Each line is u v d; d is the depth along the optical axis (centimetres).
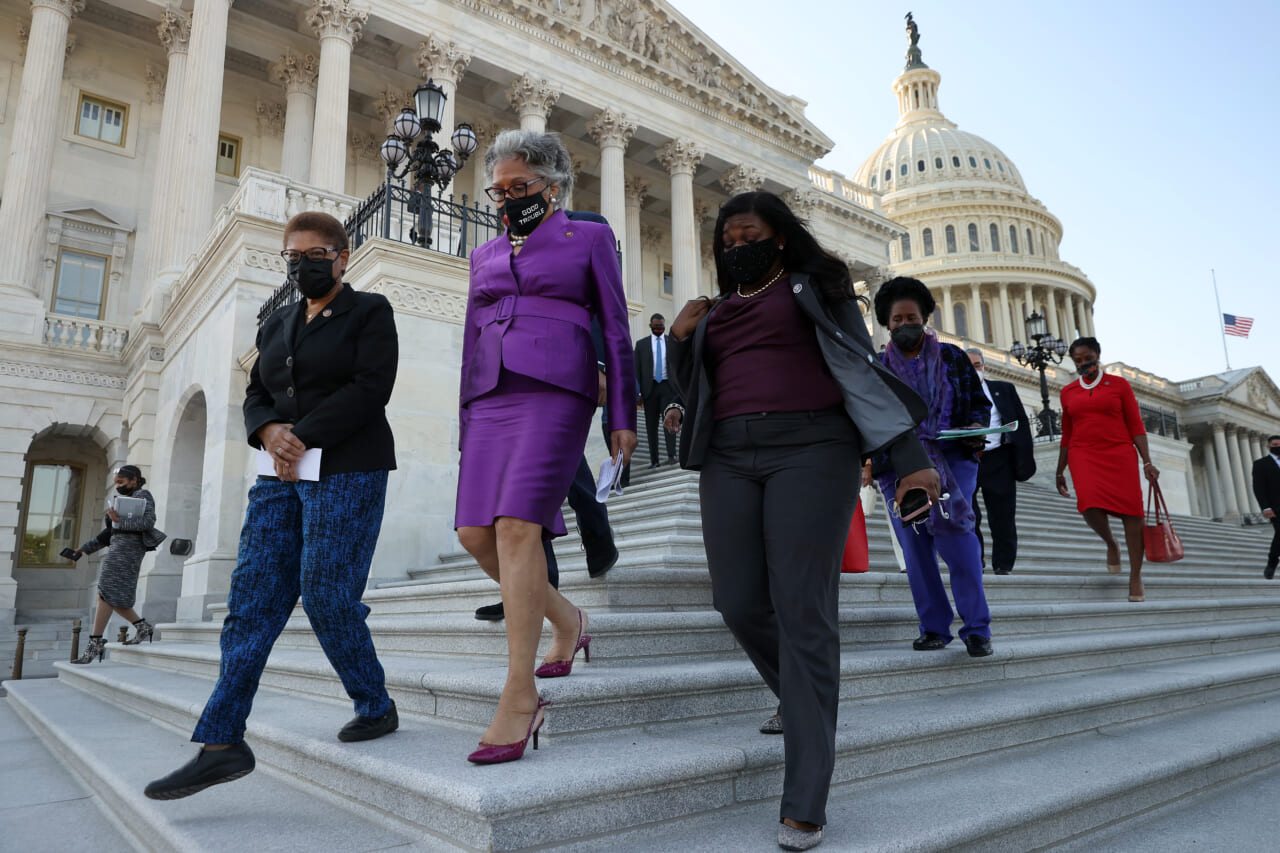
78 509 2098
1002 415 662
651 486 935
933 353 437
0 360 1842
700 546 583
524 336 266
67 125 2300
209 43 2044
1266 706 457
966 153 9369
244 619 271
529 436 257
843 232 3709
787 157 3425
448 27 2478
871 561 681
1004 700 352
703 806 239
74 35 2339
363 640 278
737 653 375
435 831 220
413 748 260
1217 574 1096
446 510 917
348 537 276
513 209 281
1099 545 1109
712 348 268
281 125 2656
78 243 2253
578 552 662
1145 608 639
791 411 247
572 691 262
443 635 411
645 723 284
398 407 899
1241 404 6166
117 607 859
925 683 370
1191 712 434
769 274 268
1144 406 4516
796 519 234
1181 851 260
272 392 295
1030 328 2695
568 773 216
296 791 288
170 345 1593
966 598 400
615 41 2922
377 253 921
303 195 1262
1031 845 249
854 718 302
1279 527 1123
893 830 221
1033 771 296
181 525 1383
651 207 3566
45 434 2022
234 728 257
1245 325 5503
